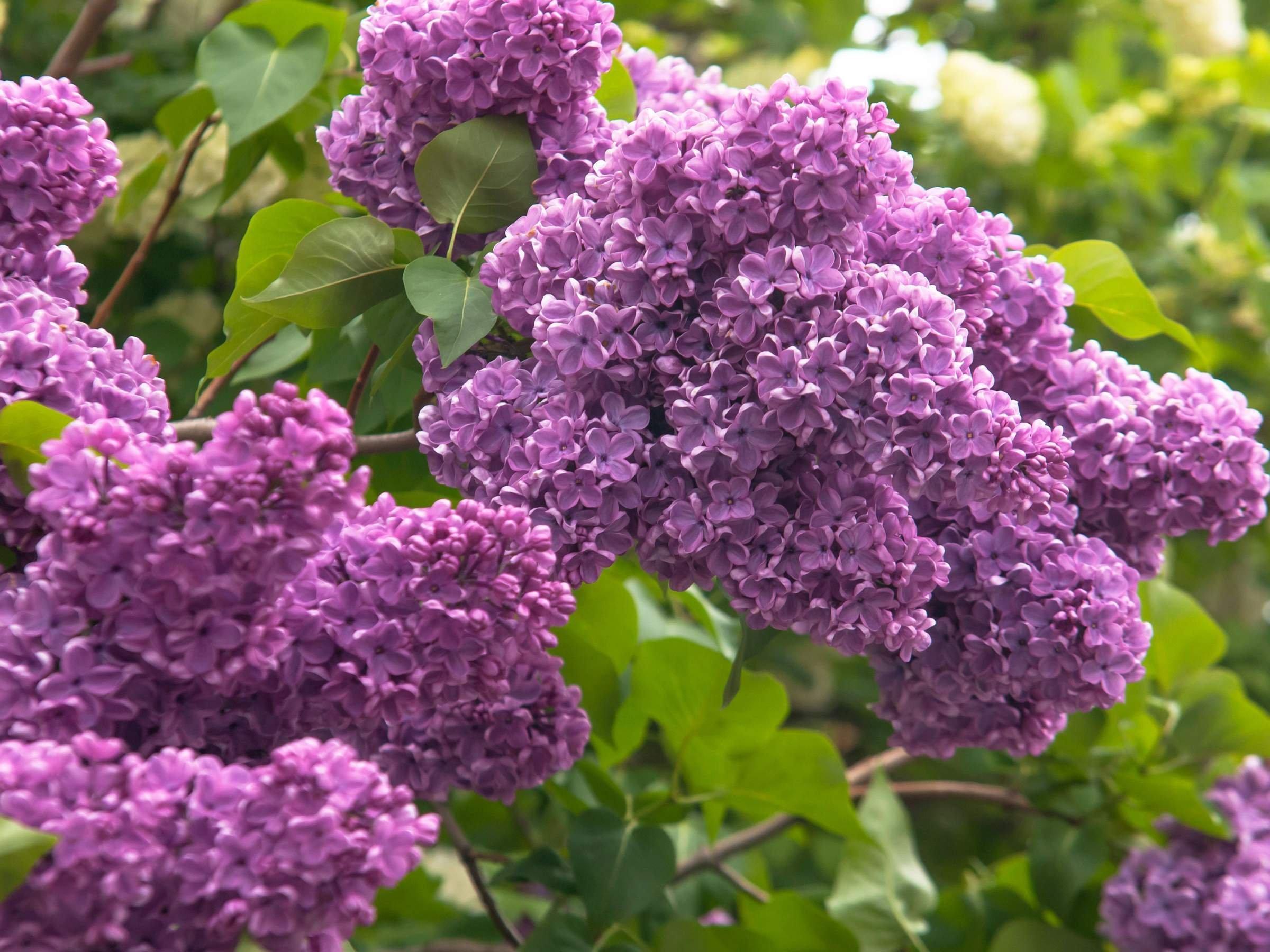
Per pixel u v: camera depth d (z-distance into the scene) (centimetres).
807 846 192
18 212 100
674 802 122
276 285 103
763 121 98
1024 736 106
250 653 92
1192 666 131
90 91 148
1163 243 218
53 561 91
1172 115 224
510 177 105
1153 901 123
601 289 99
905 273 99
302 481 91
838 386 97
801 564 98
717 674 119
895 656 105
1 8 139
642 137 98
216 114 128
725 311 97
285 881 90
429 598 94
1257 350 205
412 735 105
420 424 104
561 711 105
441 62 103
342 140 107
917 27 229
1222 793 125
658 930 117
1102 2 230
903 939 124
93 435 91
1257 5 268
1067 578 102
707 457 97
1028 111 190
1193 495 104
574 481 98
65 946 90
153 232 123
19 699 91
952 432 97
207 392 121
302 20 122
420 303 101
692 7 227
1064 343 105
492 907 120
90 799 90
